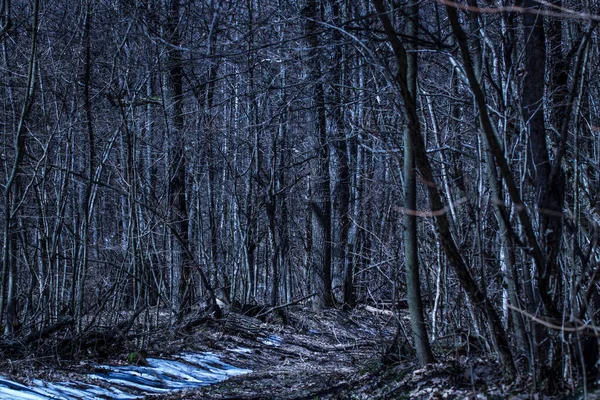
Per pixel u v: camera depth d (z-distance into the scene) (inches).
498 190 288.4
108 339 526.9
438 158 416.5
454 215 362.9
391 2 313.1
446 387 304.2
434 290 442.3
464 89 410.9
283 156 888.3
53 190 721.6
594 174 363.6
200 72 612.7
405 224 356.2
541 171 287.6
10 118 641.6
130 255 633.0
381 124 437.1
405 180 352.2
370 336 605.0
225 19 397.1
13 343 465.4
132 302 730.2
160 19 481.7
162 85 646.5
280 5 392.5
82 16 604.7
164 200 713.6
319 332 699.4
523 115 291.4
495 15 339.9
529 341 263.7
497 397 260.7
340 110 564.7
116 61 593.9
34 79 519.5
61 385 410.0
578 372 254.7
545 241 260.2
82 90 626.2
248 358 598.2
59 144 609.0
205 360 560.7
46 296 586.9
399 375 351.6
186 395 416.5
